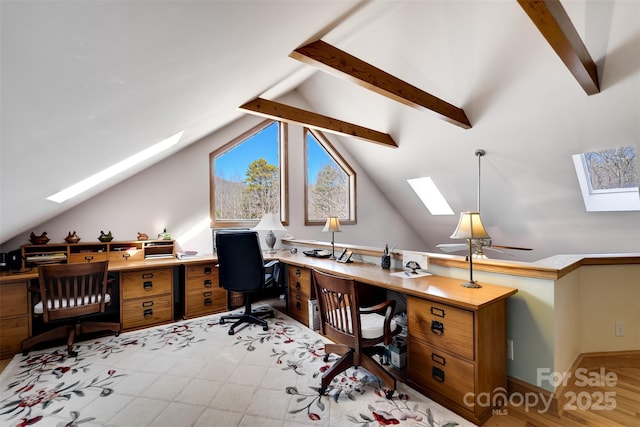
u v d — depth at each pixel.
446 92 3.24
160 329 3.01
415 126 4.01
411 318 1.98
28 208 1.99
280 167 4.80
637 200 3.26
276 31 1.50
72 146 1.38
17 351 2.49
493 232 4.95
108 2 0.59
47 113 0.94
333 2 1.61
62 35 0.62
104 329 2.75
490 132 3.41
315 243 3.92
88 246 3.25
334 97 4.52
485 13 2.46
